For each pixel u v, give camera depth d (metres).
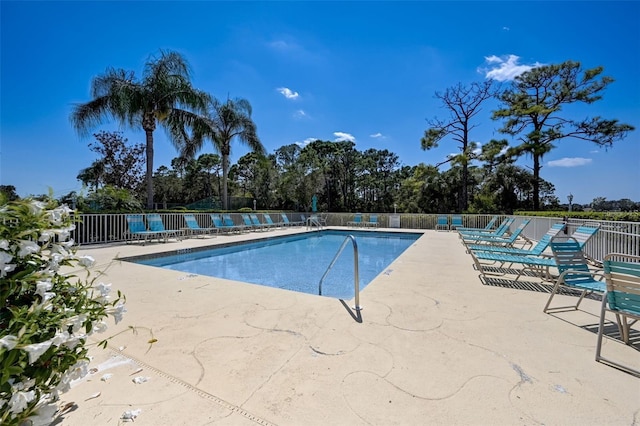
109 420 1.60
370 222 16.64
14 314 1.11
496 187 20.50
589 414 1.66
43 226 1.34
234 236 11.31
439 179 22.00
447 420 1.62
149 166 11.82
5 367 1.00
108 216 9.08
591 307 3.41
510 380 1.98
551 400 1.78
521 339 2.58
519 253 5.43
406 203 24.53
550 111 17.53
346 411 1.68
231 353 2.33
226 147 16.41
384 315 3.13
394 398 1.79
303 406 1.73
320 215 18.02
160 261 7.52
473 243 8.37
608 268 2.39
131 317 3.09
